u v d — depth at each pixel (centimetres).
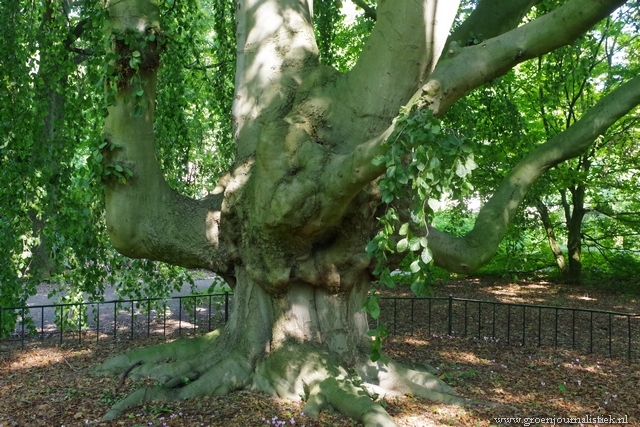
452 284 1198
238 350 421
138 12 391
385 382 414
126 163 401
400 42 352
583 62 757
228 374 404
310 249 390
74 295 618
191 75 770
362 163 300
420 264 257
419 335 663
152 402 376
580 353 586
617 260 1238
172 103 661
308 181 339
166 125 662
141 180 406
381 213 395
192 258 428
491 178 1028
